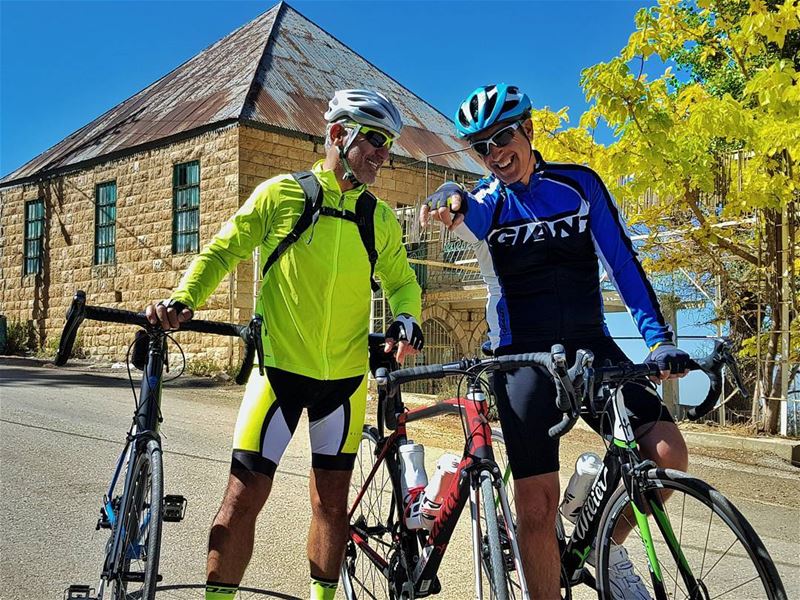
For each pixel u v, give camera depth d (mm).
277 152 17297
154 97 22391
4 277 22656
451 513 2768
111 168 19594
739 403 10273
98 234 20047
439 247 16859
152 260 18469
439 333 18781
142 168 18828
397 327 2957
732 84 12125
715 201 9875
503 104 2832
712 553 2625
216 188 17062
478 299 16734
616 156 8344
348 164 2840
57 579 3617
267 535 4531
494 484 2613
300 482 5926
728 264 10492
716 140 10836
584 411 2812
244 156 16750
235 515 2689
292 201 2811
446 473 2793
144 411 2781
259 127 16922
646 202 10188
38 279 21578
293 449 7297
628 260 2885
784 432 9047
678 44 9250
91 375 14625
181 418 9078
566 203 2883
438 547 2822
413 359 18016
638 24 8062
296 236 2779
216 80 20328
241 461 2734
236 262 2812
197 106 18969
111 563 2633
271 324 2803
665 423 2650
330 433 2920
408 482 3035
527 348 2863
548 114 9391
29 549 4012
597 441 8547
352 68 22922
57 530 4355
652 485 2404
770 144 7707
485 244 2977
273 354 2777
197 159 17500
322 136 17844
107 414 8828
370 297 3014
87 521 4555
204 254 2750
